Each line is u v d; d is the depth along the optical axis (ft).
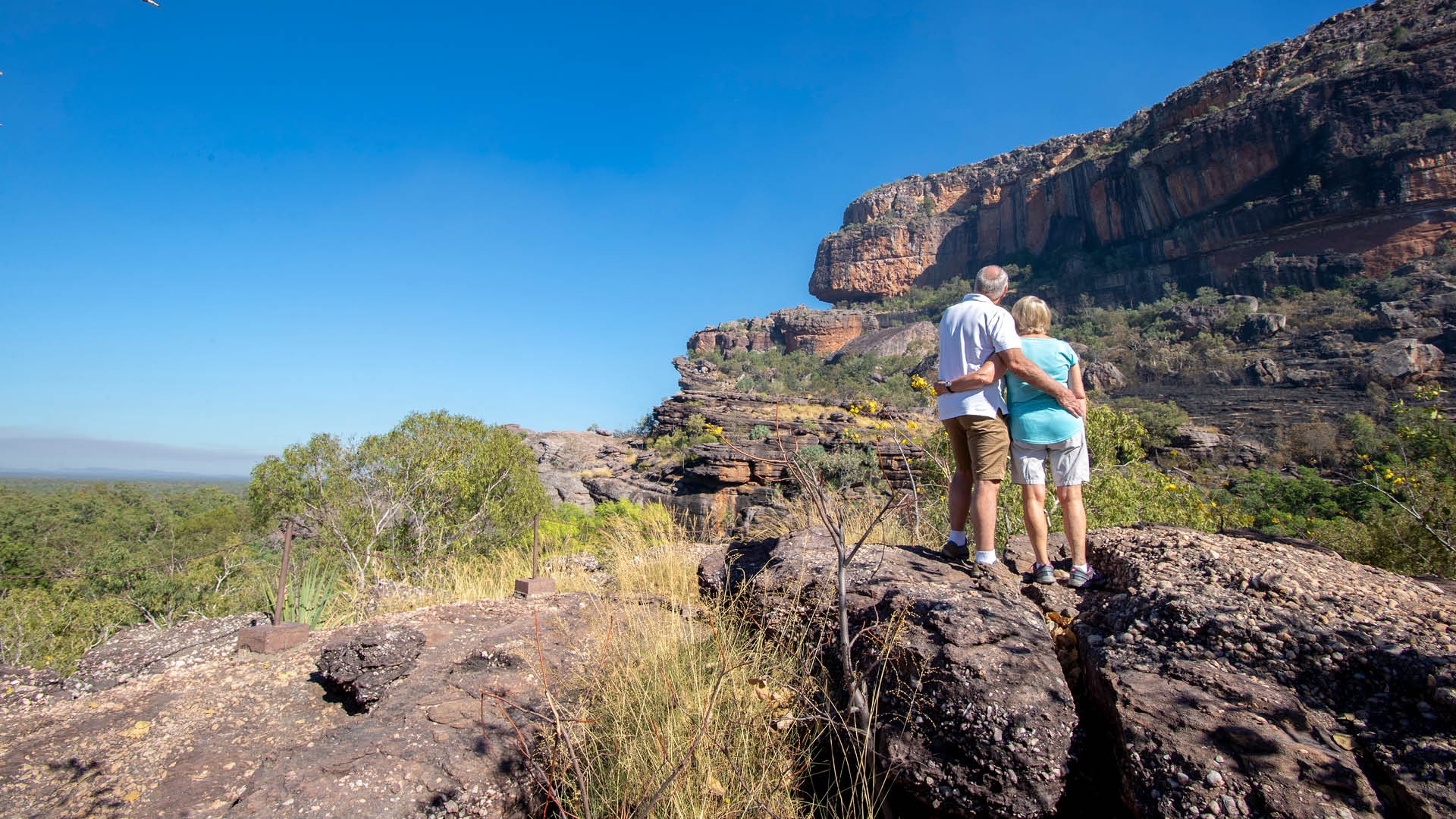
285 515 40.91
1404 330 271.49
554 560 22.38
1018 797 7.56
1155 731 7.18
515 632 12.55
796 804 8.73
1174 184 418.72
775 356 565.53
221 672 12.07
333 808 7.98
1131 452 25.11
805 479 10.11
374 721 9.69
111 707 10.82
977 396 11.81
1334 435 212.64
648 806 7.55
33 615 46.78
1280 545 11.18
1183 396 293.02
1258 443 223.71
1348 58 383.65
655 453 227.61
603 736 9.70
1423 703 6.76
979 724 8.00
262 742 9.83
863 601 10.89
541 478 187.42
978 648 8.92
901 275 643.45
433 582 22.82
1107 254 469.98
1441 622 7.84
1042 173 578.66
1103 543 12.09
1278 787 6.30
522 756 9.18
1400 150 328.90
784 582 12.44
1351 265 337.72
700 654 11.68
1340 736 6.84
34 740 9.73
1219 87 446.60
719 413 244.63
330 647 11.49
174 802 8.39
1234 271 371.76
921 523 19.67
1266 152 376.27
